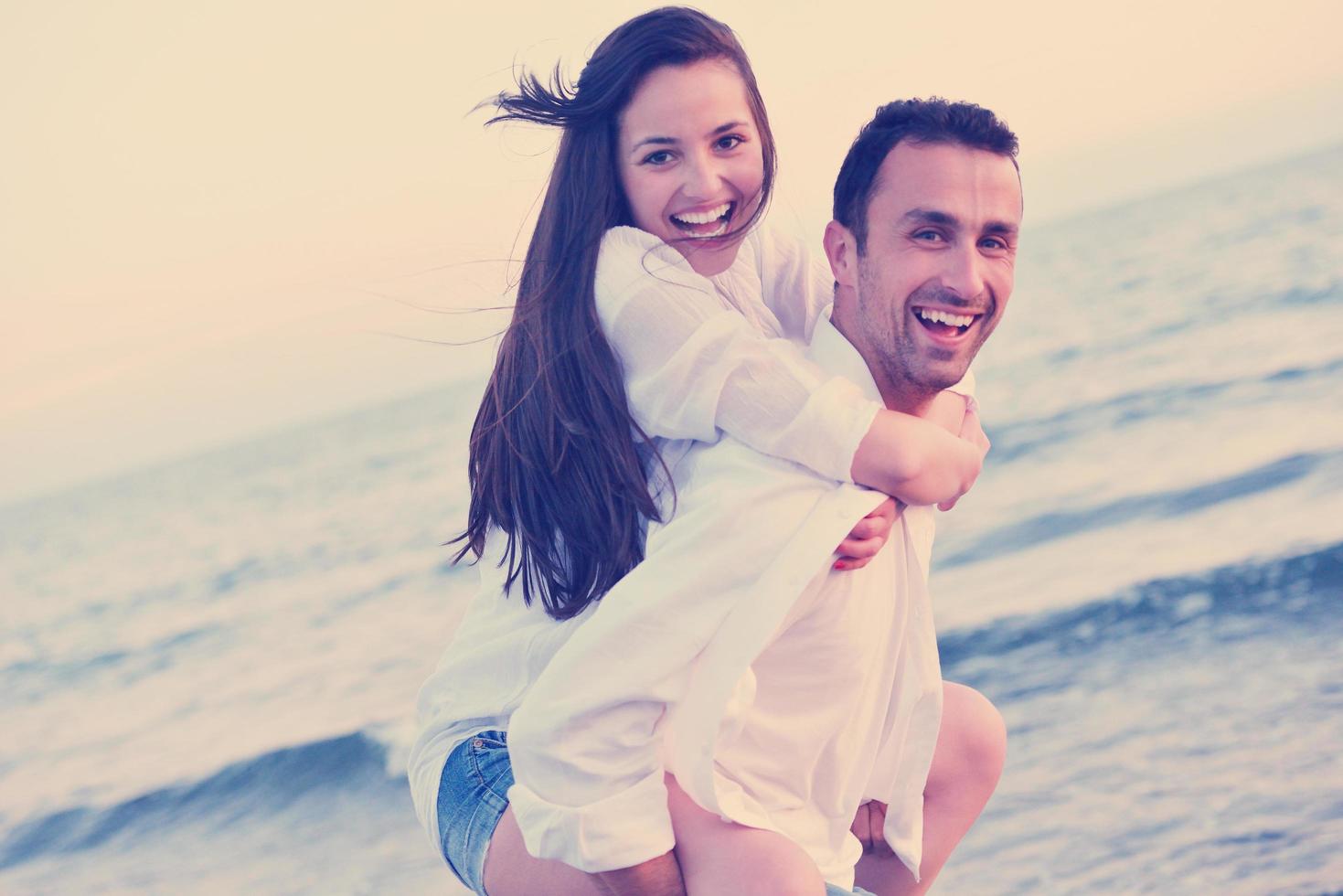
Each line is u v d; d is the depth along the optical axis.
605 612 1.74
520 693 2.05
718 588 1.72
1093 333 20.20
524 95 2.09
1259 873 5.87
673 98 2.01
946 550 12.81
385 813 10.66
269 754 11.57
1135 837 6.54
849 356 1.96
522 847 1.92
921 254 1.83
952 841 2.21
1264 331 18.08
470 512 2.21
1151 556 11.23
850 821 1.97
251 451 25.77
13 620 20.50
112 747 13.78
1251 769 7.06
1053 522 13.03
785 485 1.79
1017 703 9.12
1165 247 24.27
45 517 26.34
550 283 2.04
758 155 2.10
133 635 18.27
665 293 1.94
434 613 16.05
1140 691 8.78
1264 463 13.18
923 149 1.82
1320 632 9.09
